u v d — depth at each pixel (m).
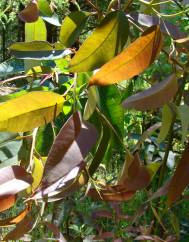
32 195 0.37
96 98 0.48
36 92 0.41
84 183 0.45
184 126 0.40
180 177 0.42
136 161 0.47
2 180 0.40
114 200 0.49
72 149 0.38
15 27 3.85
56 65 0.58
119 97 0.52
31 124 0.42
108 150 0.54
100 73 0.37
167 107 0.47
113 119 0.52
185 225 1.21
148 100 0.35
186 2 0.55
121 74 0.38
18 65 0.65
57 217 1.05
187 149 0.42
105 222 1.39
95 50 0.41
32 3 0.50
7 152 0.50
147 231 0.88
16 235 0.44
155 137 1.21
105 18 0.42
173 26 0.48
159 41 0.39
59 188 0.38
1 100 0.54
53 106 0.43
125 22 0.42
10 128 0.41
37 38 0.64
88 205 1.36
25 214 0.44
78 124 0.39
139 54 0.38
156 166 0.52
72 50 0.51
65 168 0.38
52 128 0.53
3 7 2.81
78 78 0.53
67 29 0.50
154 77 0.79
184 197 0.71
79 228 1.23
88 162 0.56
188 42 0.44
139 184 0.47
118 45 0.42
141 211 0.77
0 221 0.44
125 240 0.98
